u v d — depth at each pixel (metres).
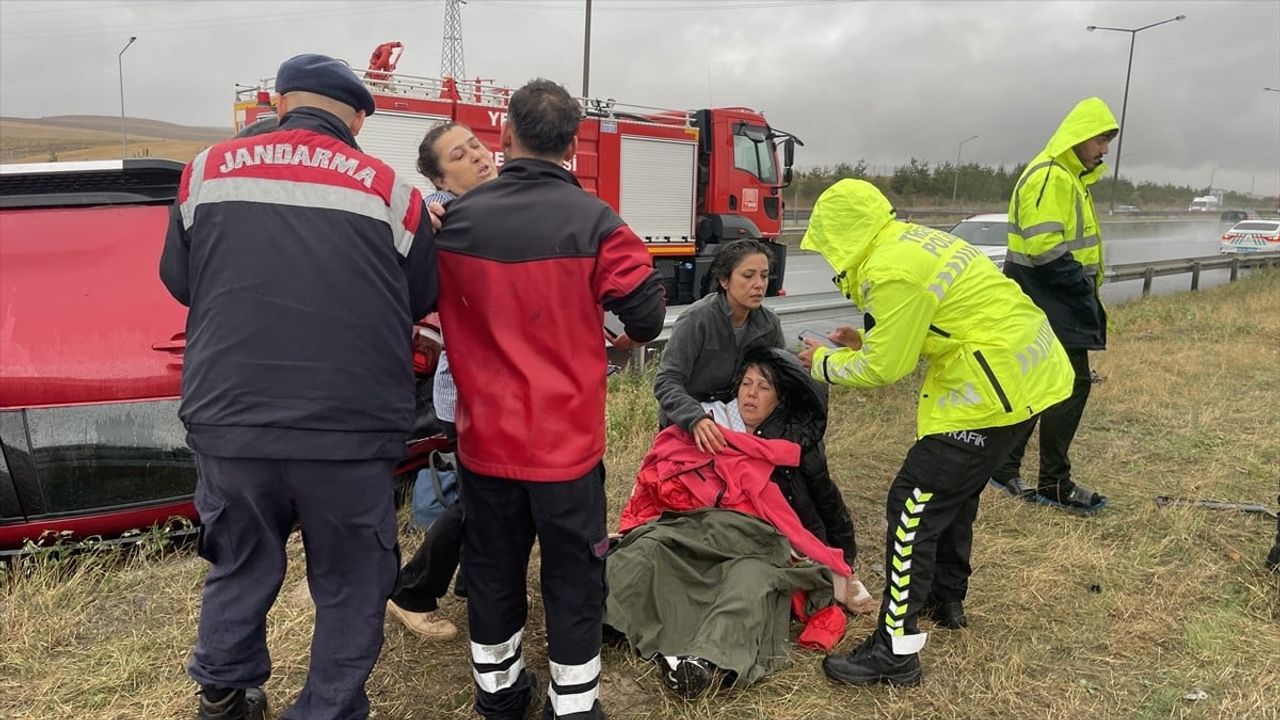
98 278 3.35
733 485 3.12
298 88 2.12
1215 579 3.49
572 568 2.27
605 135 11.41
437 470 3.60
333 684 2.08
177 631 2.88
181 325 3.40
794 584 2.94
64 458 3.25
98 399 3.27
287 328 1.94
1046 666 2.88
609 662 2.84
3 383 3.14
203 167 2.04
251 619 2.11
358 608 2.12
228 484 1.99
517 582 2.38
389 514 2.14
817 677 2.79
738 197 13.27
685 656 2.63
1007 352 2.64
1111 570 3.54
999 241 12.12
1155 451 5.16
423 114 9.57
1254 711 2.62
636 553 2.91
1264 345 8.72
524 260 2.10
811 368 2.90
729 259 3.23
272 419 1.92
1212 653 2.94
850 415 5.91
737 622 2.73
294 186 1.98
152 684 2.62
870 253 2.71
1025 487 4.45
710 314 3.29
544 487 2.16
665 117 12.35
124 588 3.18
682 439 3.31
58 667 2.70
